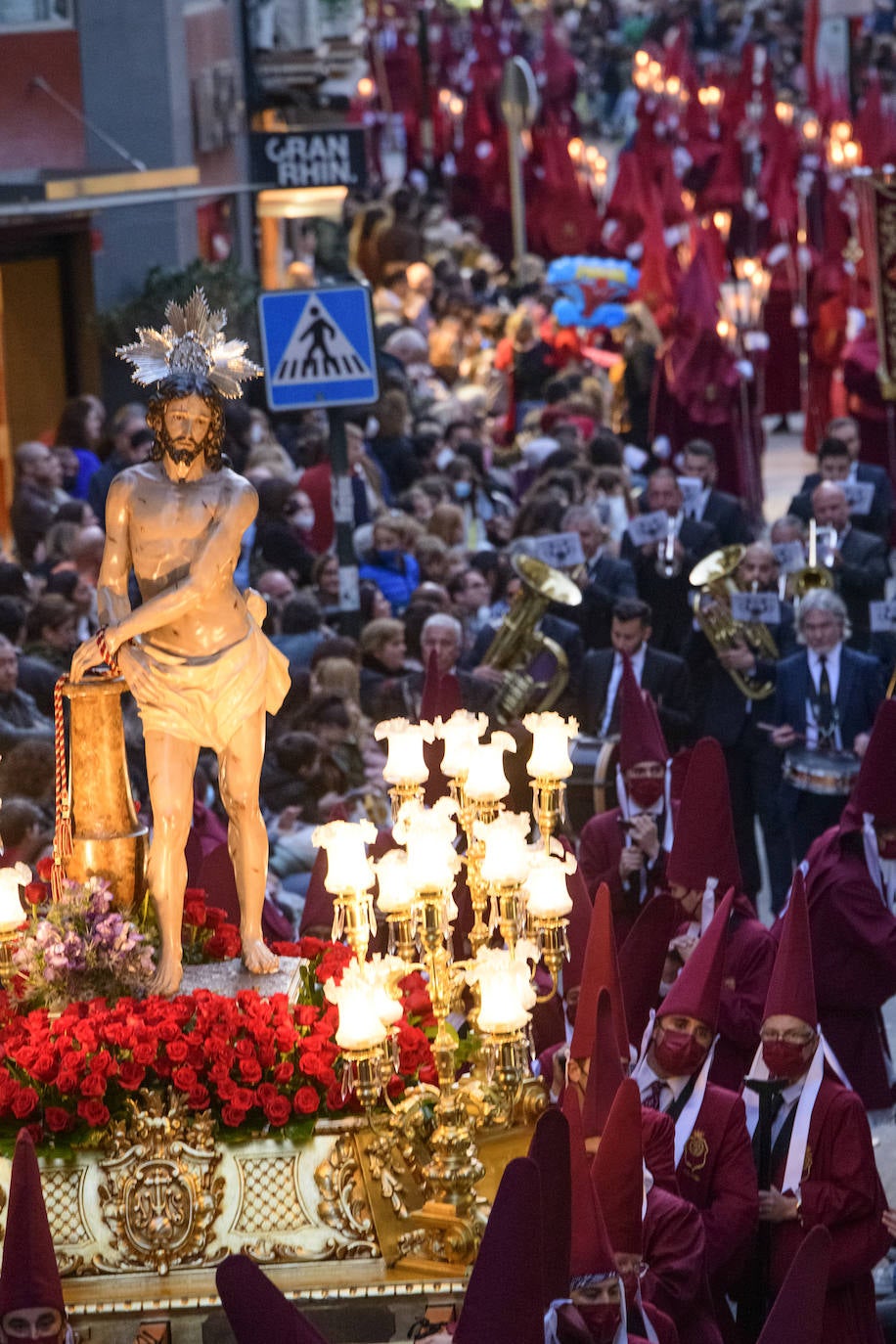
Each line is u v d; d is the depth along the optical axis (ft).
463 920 38.86
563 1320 28.55
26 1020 32.55
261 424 91.50
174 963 33.22
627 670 50.42
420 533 77.20
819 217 154.30
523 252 154.92
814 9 187.11
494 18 239.71
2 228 102.27
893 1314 41.29
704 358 111.04
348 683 58.54
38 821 45.75
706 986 37.24
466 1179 30.37
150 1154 31.24
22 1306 27.68
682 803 44.52
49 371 107.86
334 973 34.68
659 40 255.29
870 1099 49.24
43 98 105.09
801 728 63.67
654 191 127.34
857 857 49.06
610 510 89.25
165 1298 30.53
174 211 112.68
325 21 148.46
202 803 45.73
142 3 110.93
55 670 58.34
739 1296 38.47
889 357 92.27
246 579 74.90
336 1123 31.53
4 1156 31.27
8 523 104.63
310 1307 30.40
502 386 119.75
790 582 71.67
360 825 30.01
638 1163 31.32
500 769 31.73
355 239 149.28
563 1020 40.06
